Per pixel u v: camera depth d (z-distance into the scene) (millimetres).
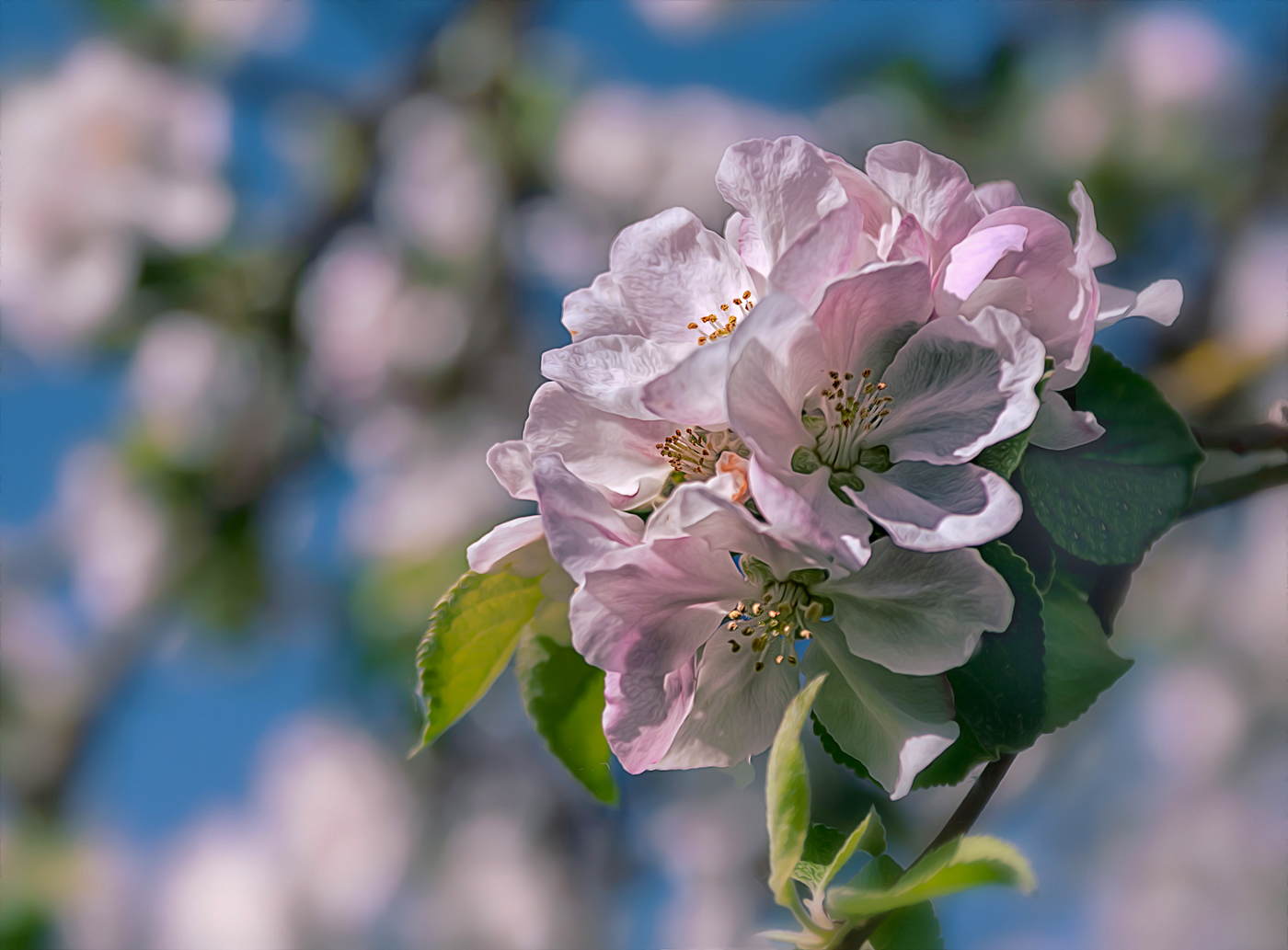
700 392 482
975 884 469
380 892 962
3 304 911
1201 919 861
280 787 1020
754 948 783
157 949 887
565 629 514
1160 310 508
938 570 488
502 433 977
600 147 1003
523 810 966
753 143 493
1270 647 897
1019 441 488
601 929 930
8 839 844
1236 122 896
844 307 487
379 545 902
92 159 911
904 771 485
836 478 489
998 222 492
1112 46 934
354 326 993
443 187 1012
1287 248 785
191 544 941
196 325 939
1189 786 914
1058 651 495
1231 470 617
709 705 499
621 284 507
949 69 948
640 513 503
